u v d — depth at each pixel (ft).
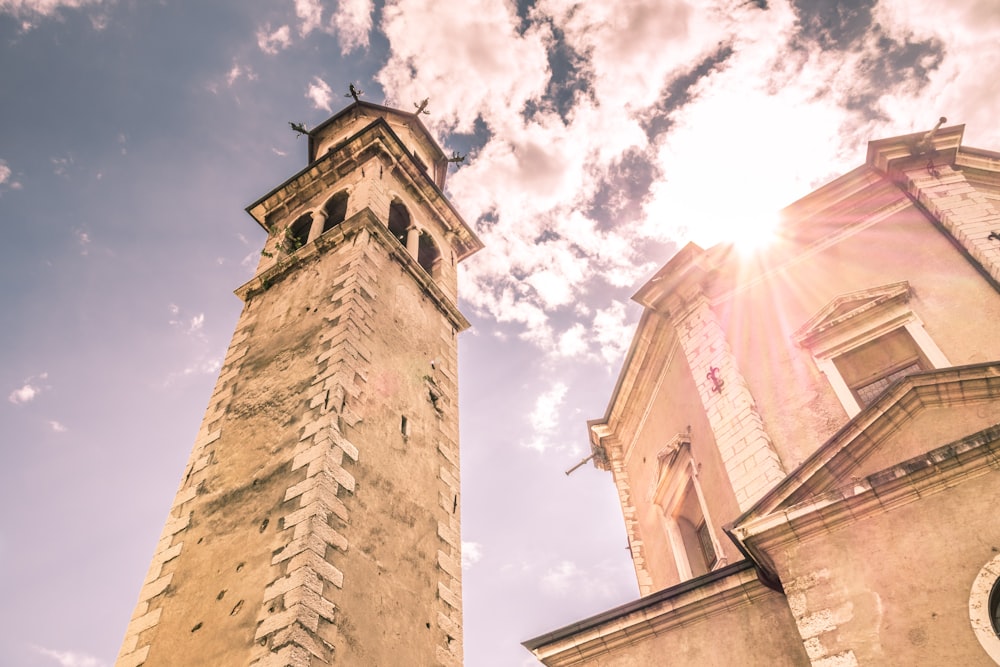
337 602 34.27
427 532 43.75
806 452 38.78
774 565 28.63
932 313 39.83
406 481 44.42
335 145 73.82
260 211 71.56
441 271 67.41
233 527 39.17
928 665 23.47
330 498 37.65
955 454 26.78
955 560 25.08
